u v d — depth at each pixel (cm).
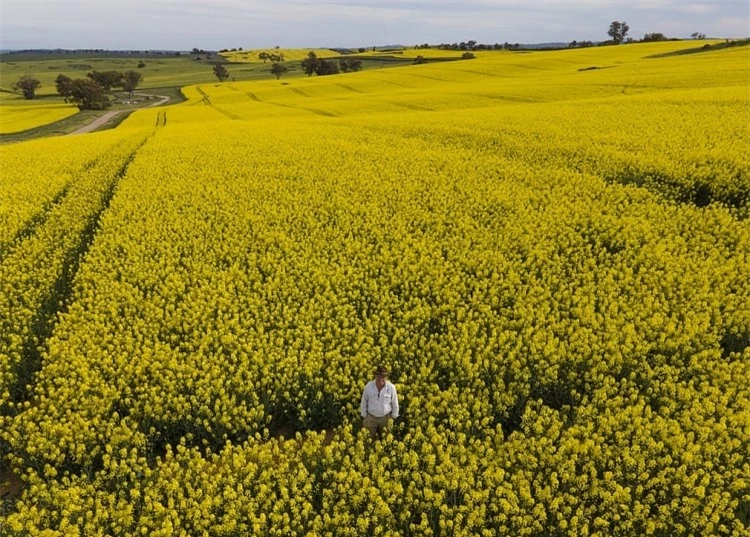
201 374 966
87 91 8881
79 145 3453
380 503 691
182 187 2186
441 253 1431
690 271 1220
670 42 10406
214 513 738
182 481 784
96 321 1171
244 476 783
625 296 1147
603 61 7912
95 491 779
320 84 8631
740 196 1722
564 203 1728
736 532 634
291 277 1334
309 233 1655
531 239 1470
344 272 1387
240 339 1062
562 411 884
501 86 5566
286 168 2428
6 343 1170
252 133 3538
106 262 1503
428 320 1140
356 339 1083
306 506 699
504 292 1204
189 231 1705
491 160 2333
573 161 2181
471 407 886
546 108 3500
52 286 1407
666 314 1085
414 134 3105
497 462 755
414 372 950
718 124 2505
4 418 930
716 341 1000
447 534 698
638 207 1633
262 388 940
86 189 2269
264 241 1605
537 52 10944
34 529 688
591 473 721
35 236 1716
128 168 2567
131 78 11662
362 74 9506
